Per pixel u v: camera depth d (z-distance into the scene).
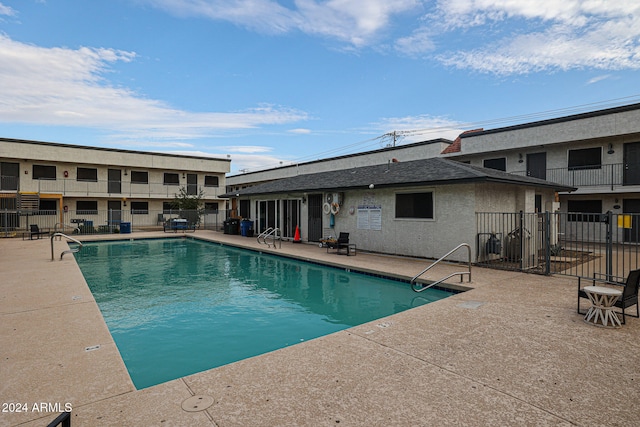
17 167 27.44
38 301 6.33
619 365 3.68
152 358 4.78
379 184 12.42
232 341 5.41
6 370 3.54
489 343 4.31
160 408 2.82
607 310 5.04
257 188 22.06
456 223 11.05
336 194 15.10
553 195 15.48
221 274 10.87
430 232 11.74
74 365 3.66
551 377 3.41
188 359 4.75
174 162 34.22
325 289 8.83
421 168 13.52
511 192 12.19
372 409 2.81
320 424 2.60
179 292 8.59
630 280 4.95
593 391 3.13
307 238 17.30
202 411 2.77
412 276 8.89
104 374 3.45
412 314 5.59
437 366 3.65
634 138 17.56
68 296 6.71
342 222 15.13
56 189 28.80
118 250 16.89
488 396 3.03
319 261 11.89
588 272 9.52
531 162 21.33
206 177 36.94
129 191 32.34
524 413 2.77
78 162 29.47
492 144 22.09
